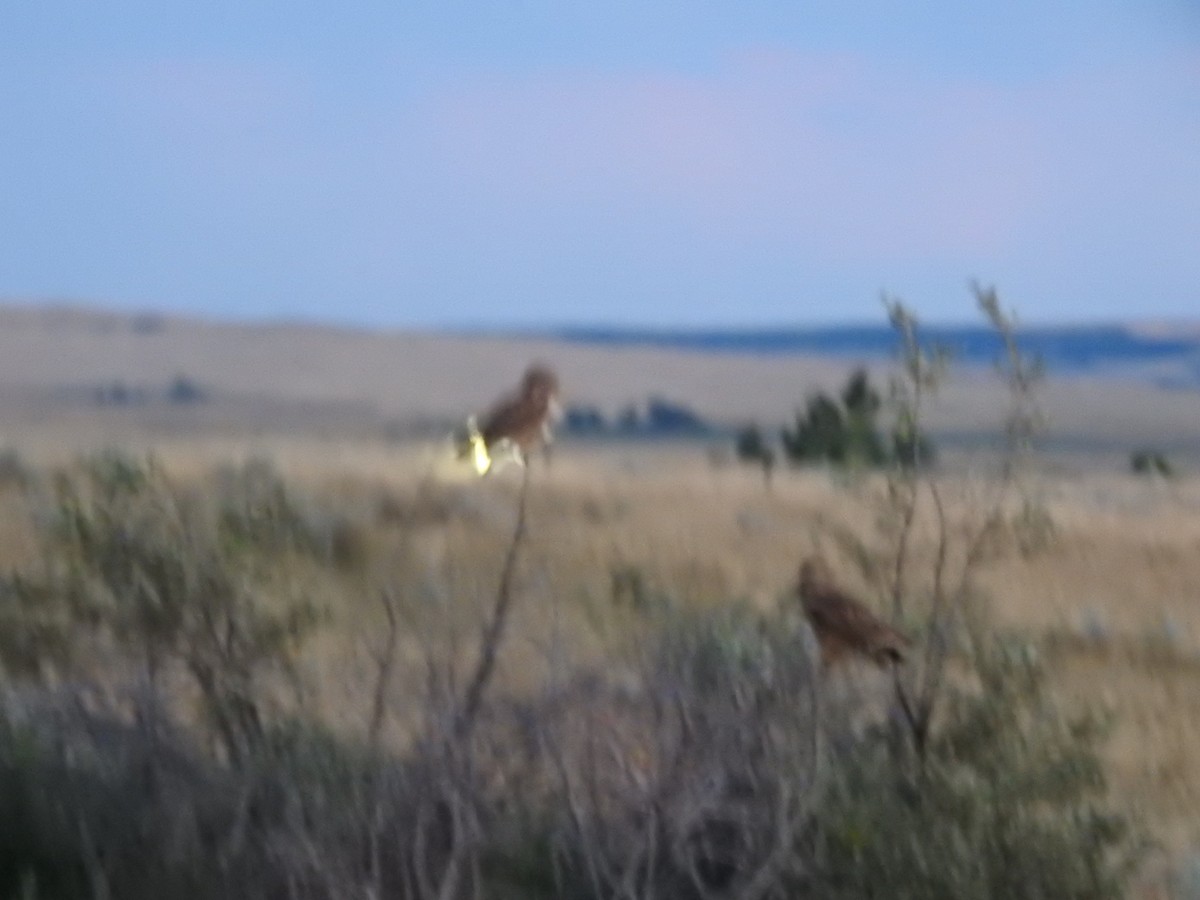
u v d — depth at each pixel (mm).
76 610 20891
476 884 16812
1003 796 19891
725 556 40188
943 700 23578
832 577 26344
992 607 33094
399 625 24641
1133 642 36062
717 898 17953
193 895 17484
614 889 17500
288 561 23094
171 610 20531
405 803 17781
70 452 54344
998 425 31719
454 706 18250
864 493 36875
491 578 32844
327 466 53844
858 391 31625
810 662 19859
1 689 20375
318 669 22609
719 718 18641
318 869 16562
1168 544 48469
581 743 19203
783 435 72500
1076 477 84438
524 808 18766
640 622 24938
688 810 18016
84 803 18484
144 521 21609
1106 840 20391
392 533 38750
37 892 17797
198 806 18594
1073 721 23938
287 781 18172
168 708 20422
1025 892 19438
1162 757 27766
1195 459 173500
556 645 20078
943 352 24578
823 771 19047
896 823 19281
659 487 52594
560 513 46719
